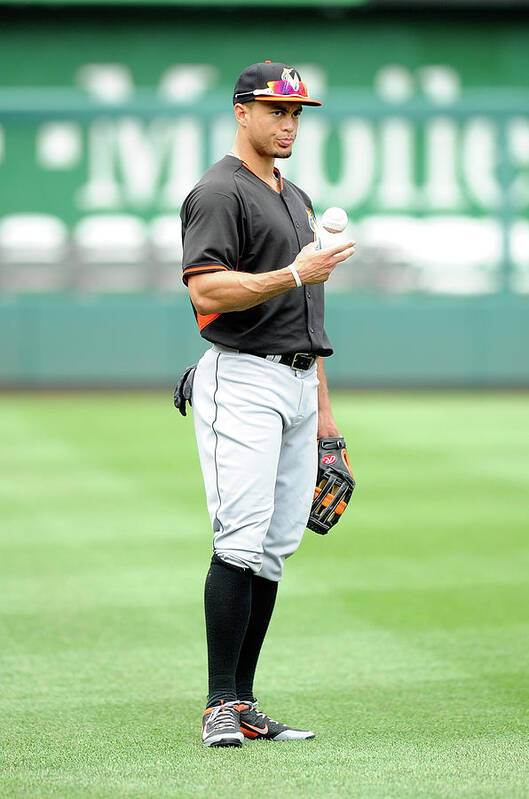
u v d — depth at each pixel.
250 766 12.02
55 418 51.44
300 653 16.92
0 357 65.50
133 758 12.30
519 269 68.31
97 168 68.56
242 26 75.94
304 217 13.34
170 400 60.12
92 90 75.88
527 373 67.06
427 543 25.36
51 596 20.61
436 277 68.38
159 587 21.34
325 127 68.44
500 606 19.81
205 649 17.22
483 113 68.19
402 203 68.56
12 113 68.00
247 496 12.76
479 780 11.53
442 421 49.81
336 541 25.61
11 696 14.79
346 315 66.62
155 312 66.06
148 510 29.41
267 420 12.81
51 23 75.19
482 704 14.42
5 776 11.70
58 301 65.94
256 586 13.49
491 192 68.38
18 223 68.44
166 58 75.94
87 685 15.31
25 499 31.02
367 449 41.03
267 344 12.85
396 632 18.12
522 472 35.66
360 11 76.19
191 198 12.79
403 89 77.00
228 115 68.38
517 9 76.31
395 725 13.57
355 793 11.14
